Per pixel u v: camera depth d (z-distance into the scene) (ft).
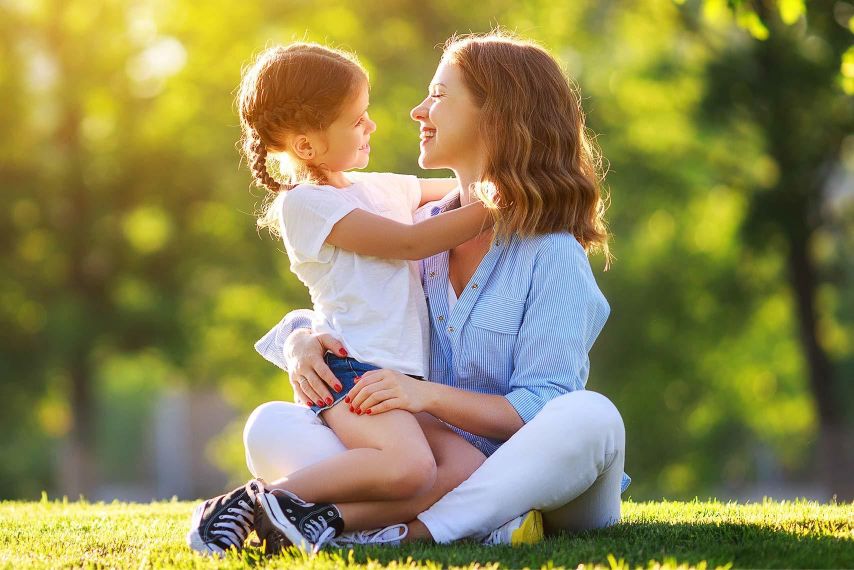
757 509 20.90
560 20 76.95
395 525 14.39
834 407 71.00
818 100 66.80
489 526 14.35
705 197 75.87
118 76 88.43
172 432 160.04
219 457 105.29
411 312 15.56
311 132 16.07
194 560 13.46
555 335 15.06
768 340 82.38
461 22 78.64
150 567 13.29
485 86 15.69
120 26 88.63
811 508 20.89
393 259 15.58
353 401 14.58
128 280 89.86
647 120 75.25
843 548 13.67
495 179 15.51
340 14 79.71
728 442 89.25
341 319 15.39
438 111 16.02
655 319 79.15
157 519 20.61
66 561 14.02
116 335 87.81
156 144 87.04
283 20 80.89
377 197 16.55
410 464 14.15
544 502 14.44
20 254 88.99
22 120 87.35
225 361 90.22
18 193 86.84
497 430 14.85
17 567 13.48
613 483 15.25
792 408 85.61
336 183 16.51
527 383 15.10
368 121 16.51
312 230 15.53
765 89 66.90
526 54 15.94
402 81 77.05
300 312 16.65
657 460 85.05
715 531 15.55
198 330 89.15
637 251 79.25
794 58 66.39
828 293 77.87
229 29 81.87
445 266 16.02
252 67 16.92
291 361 15.48
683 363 80.43
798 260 70.49
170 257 89.04
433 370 15.89
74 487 91.71
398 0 79.77
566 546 13.89
